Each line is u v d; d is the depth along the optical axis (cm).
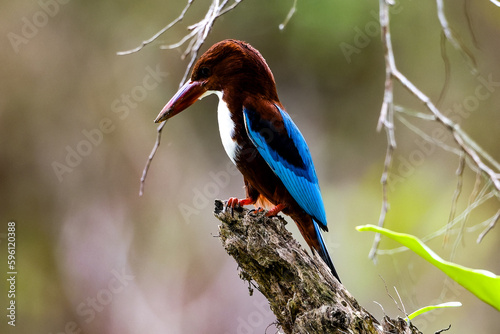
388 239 1240
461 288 1178
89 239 1273
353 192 1348
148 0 1303
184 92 629
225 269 1327
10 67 1252
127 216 1314
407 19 1280
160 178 1338
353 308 445
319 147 1385
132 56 1308
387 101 490
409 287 1176
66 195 1280
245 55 621
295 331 449
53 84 1278
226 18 1260
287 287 463
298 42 1258
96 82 1301
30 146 1265
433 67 1319
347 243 1271
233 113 619
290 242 478
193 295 1293
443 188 1302
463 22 1302
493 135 1334
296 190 618
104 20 1299
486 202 1277
